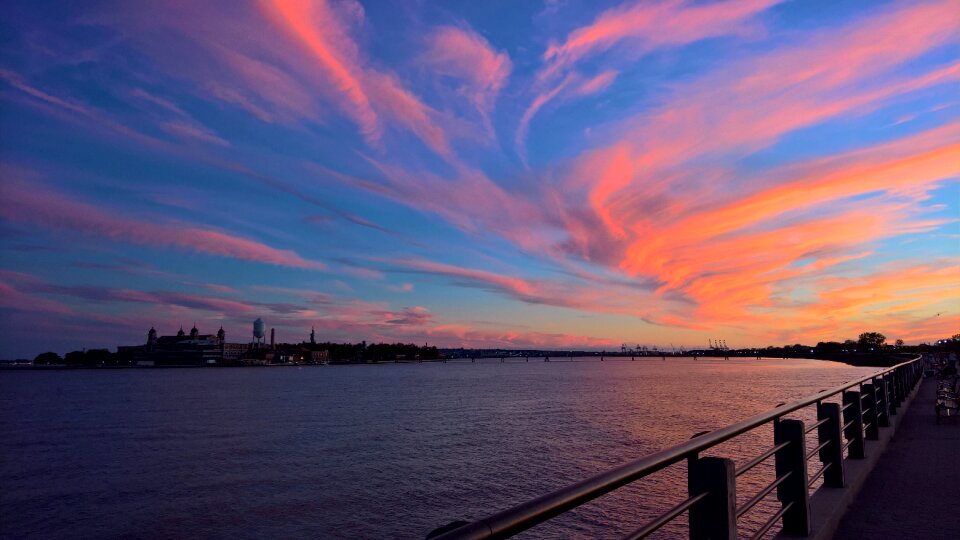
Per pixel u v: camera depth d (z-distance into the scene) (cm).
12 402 12231
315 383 18138
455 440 4719
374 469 3684
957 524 521
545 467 3391
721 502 287
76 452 5078
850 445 764
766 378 14038
